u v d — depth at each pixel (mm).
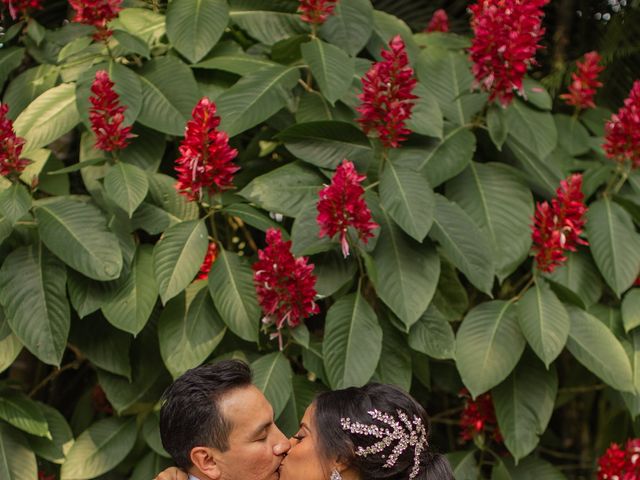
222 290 2854
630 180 3381
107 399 3354
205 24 3230
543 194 3369
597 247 3113
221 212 3219
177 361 2893
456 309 3139
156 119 3094
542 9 4262
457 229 2996
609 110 4051
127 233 2943
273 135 3352
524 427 3043
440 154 3137
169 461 3104
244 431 1927
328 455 1981
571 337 3000
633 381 3074
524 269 3623
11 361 2918
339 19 3398
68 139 3645
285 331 2896
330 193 2688
